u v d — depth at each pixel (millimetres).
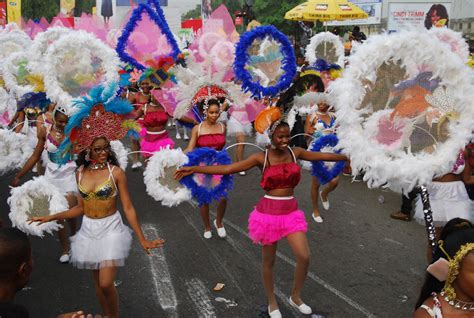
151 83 6922
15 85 7785
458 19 15852
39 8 35625
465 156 4152
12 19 18453
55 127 4859
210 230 5840
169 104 6836
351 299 4344
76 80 4957
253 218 3990
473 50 7676
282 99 3947
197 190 4676
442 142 2684
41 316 4094
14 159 5121
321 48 10039
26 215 3814
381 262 5145
